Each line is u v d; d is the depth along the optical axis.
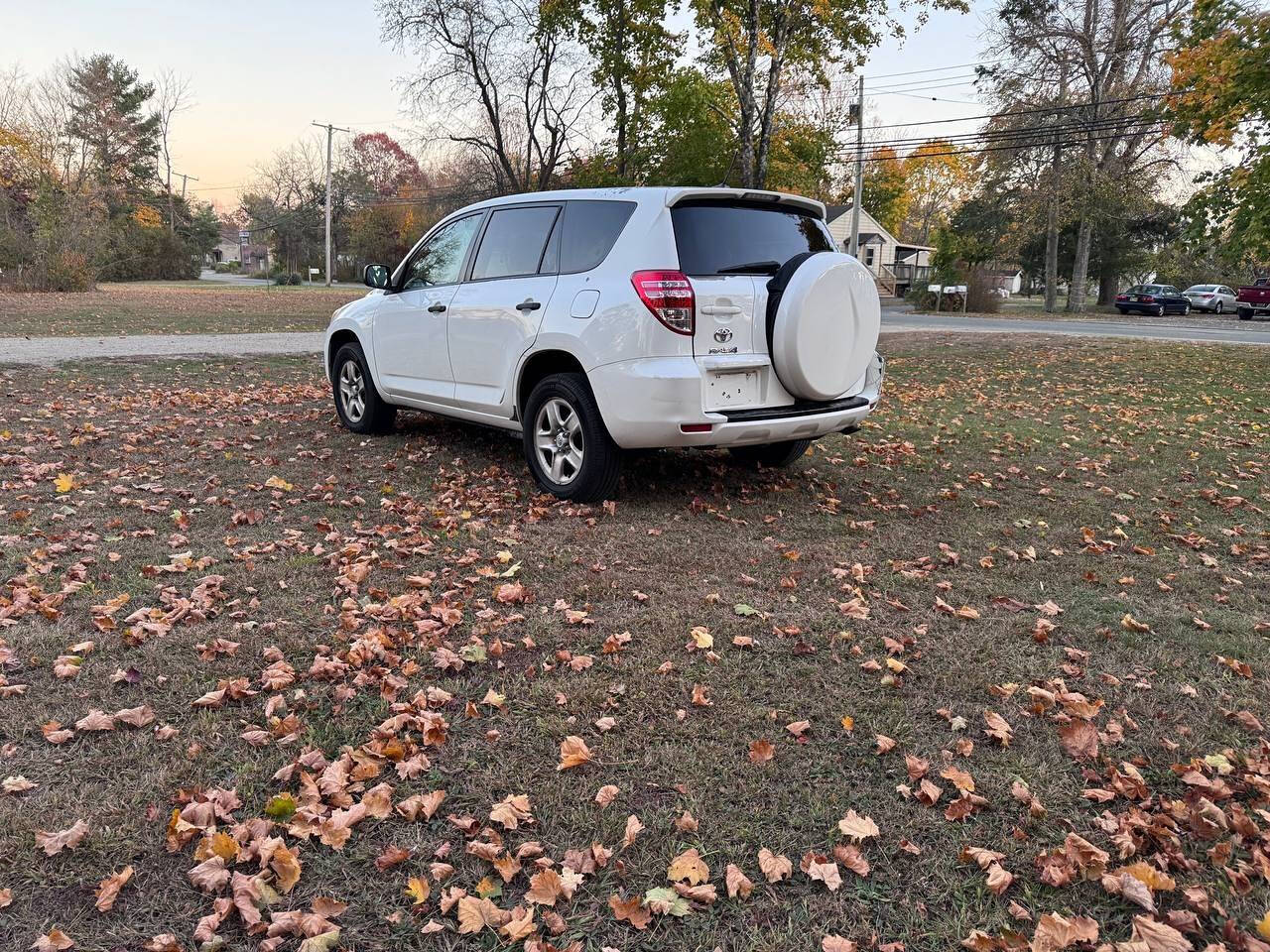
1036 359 15.74
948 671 3.27
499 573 4.21
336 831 2.31
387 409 7.32
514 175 30.61
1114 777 2.58
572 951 1.95
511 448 6.96
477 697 3.04
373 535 4.79
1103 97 33.22
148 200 71.44
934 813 2.45
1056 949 1.97
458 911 2.05
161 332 18.17
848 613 3.78
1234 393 11.23
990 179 38.38
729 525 5.05
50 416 7.98
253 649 3.34
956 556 4.53
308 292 48.03
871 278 5.32
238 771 2.58
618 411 4.86
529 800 2.48
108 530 4.77
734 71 18.27
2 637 3.38
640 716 2.93
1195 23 13.05
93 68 60.44
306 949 1.93
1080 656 3.40
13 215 38.75
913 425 8.77
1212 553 4.77
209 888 2.11
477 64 26.16
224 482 5.86
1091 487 6.21
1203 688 3.18
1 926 1.99
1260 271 43.97
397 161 87.25
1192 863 2.24
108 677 3.10
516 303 5.49
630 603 3.88
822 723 2.91
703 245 4.88
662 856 2.27
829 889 2.15
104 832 2.30
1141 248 41.00
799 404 5.21
